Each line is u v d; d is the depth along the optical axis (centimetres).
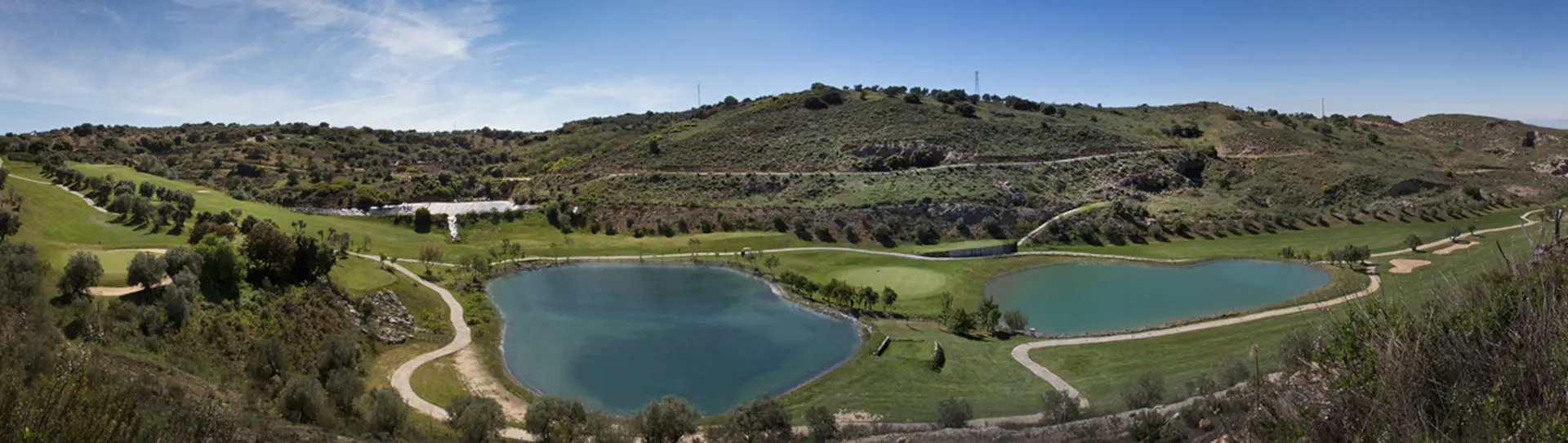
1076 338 5369
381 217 9444
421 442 3123
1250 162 12594
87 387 1261
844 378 4634
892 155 11475
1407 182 11275
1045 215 9675
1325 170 11925
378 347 4881
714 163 11919
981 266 7894
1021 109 15288
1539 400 694
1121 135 13312
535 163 13675
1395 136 15300
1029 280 7475
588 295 6781
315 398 3050
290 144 14062
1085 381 4447
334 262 5606
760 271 7638
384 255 7006
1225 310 6162
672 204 10006
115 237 5916
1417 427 701
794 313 6247
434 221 9406
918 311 6334
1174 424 2561
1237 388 2509
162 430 1348
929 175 10694
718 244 8794
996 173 10888
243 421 2512
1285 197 11150
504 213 9831
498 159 14612
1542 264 900
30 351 1711
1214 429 2172
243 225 6956
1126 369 4606
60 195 6900
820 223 9319
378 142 16050
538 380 4706
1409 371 743
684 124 14725
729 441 3431
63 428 1081
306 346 4428
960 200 9744
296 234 5678
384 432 3047
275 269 5112
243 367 3866
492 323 5800
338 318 4941
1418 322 820
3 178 6444
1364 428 714
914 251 8594
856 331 5700
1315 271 7425
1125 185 11144
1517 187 11750
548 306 6406
